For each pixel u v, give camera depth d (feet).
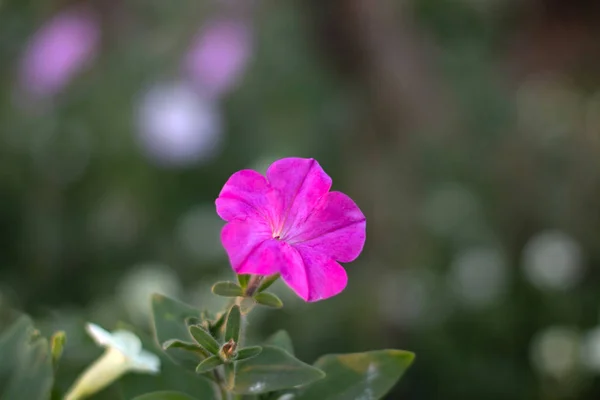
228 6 4.53
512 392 4.09
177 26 4.65
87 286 4.53
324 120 4.62
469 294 4.57
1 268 4.51
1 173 4.66
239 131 4.66
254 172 2.19
